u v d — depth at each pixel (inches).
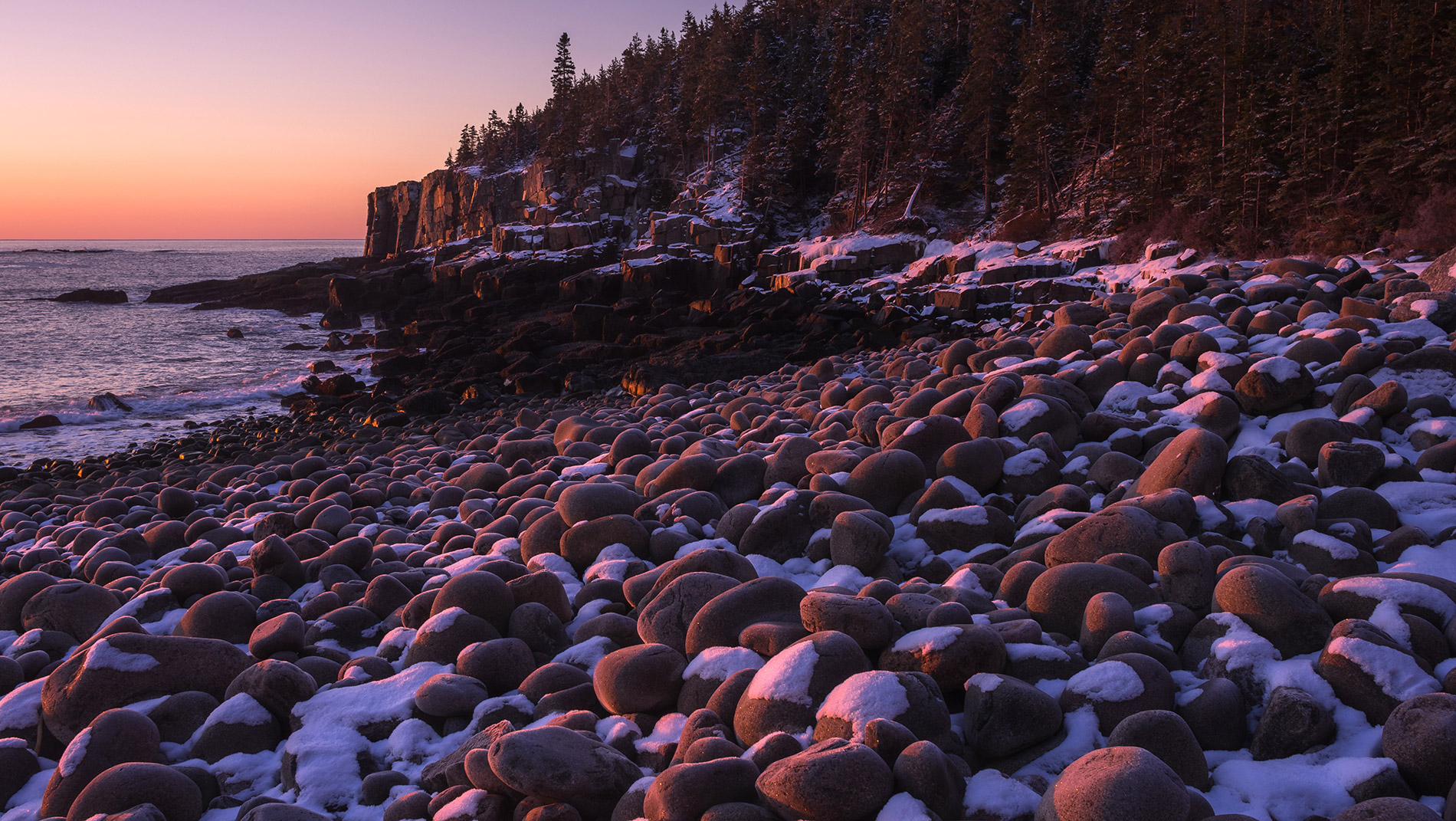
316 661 179.8
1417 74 1366.9
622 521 229.5
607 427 413.4
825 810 101.7
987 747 121.3
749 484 271.6
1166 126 1724.9
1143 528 175.8
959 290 1355.8
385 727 155.6
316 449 679.1
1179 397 272.5
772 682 131.6
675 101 3095.5
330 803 139.3
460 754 139.0
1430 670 124.9
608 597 205.0
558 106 3545.8
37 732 169.6
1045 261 1505.9
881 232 2101.4
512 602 189.0
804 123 2615.7
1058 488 216.7
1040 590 160.1
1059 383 286.5
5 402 1200.8
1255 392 255.4
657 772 132.8
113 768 136.6
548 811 118.0
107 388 1332.4
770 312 1461.6
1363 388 241.8
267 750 158.4
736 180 2647.6
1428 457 207.9
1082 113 2119.8
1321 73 1633.9
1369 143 1343.5
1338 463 205.5
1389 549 173.0
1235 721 123.0
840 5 3245.6
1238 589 143.4
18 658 204.2
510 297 2177.7
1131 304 457.1
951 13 2888.8
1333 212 1320.1
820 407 386.9
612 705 148.0
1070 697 127.3
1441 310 301.0
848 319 1384.1
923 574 202.4
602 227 2721.5
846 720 120.0
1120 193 1690.5
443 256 2842.0
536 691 158.6
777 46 3348.9
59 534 350.3
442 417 964.0
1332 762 111.3
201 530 316.8
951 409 284.7
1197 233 1449.3
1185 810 94.4
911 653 136.3
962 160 2257.6
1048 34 2074.3
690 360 1104.8
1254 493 201.8
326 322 2357.3
